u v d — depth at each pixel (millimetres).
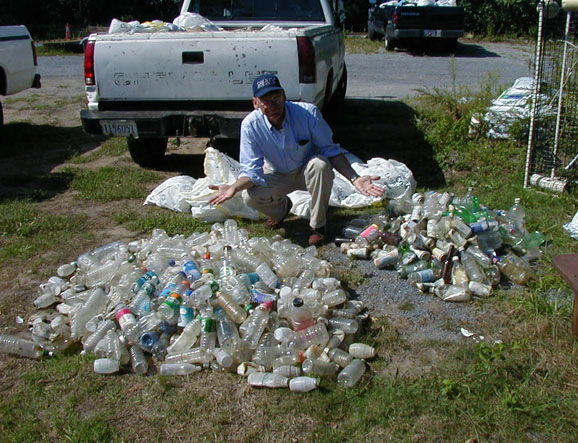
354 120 8891
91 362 3213
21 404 2943
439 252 4066
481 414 2760
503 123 6930
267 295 3502
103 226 5102
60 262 4449
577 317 3262
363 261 4340
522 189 5551
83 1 27625
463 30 17203
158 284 3730
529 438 2629
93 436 2701
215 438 2686
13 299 3914
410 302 3773
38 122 9453
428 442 2621
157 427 2762
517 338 3334
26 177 6371
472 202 4750
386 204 5266
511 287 3912
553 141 5738
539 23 5383
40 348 3309
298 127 4406
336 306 3588
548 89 5680
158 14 28734
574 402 2812
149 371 3150
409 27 17172
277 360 3105
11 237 4887
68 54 19141
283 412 2820
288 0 7621
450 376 3027
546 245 4492
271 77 4172
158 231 4684
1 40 8109
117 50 5723
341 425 2734
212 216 5062
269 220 4902
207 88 5711
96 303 3590
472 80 12461
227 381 3049
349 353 3225
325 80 6363
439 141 7133
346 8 26344
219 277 3729
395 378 3033
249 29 7297
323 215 4570
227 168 5148
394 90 11562
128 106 5918
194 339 3299
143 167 6770
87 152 7590
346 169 4453
